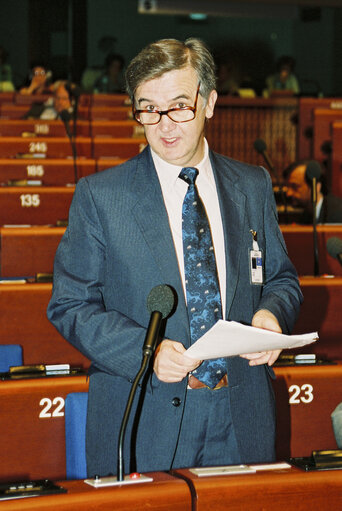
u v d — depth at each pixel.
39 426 2.67
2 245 4.73
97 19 15.91
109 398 2.05
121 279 2.06
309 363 2.96
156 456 1.98
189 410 2.00
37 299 3.79
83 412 2.30
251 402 2.07
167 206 2.11
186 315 2.01
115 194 2.08
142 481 1.62
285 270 2.26
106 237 2.07
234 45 16.19
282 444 2.87
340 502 1.67
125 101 10.73
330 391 2.90
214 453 2.03
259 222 2.20
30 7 15.30
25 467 2.66
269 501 1.63
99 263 2.09
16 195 6.01
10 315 3.77
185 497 1.58
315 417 2.89
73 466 2.29
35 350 3.79
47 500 1.51
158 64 1.99
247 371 2.07
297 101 11.02
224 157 2.28
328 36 15.87
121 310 2.06
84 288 2.06
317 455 1.78
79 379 2.68
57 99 9.95
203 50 2.06
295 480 1.66
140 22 16.09
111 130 9.46
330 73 15.92
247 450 2.04
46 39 15.43
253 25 16.16
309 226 5.18
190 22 16.20
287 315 2.12
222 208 2.14
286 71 12.56
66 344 3.82
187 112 2.02
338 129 8.54
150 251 2.04
